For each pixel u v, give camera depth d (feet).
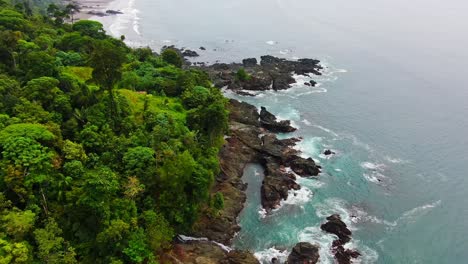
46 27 434.30
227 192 282.97
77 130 227.81
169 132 255.70
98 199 183.73
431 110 429.79
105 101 253.03
